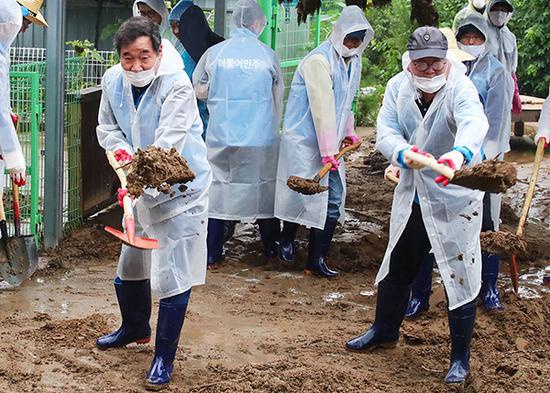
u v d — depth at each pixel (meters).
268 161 7.46
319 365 5.26
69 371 5.11
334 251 7.79
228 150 7.34
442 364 5.38
